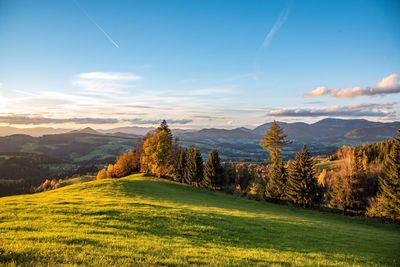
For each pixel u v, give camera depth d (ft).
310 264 61.82
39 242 58.13
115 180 221.25
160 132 288.30
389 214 181.27
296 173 236.63
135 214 97.09
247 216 125.70
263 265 56.18
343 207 217.97
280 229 104.32
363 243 99.66
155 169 283.59
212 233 85.61
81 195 158.40
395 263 75.92
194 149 320.09
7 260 45.98
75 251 52.75
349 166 226.17
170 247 63.21
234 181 384.27
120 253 53.62
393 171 181.27
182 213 107.04
